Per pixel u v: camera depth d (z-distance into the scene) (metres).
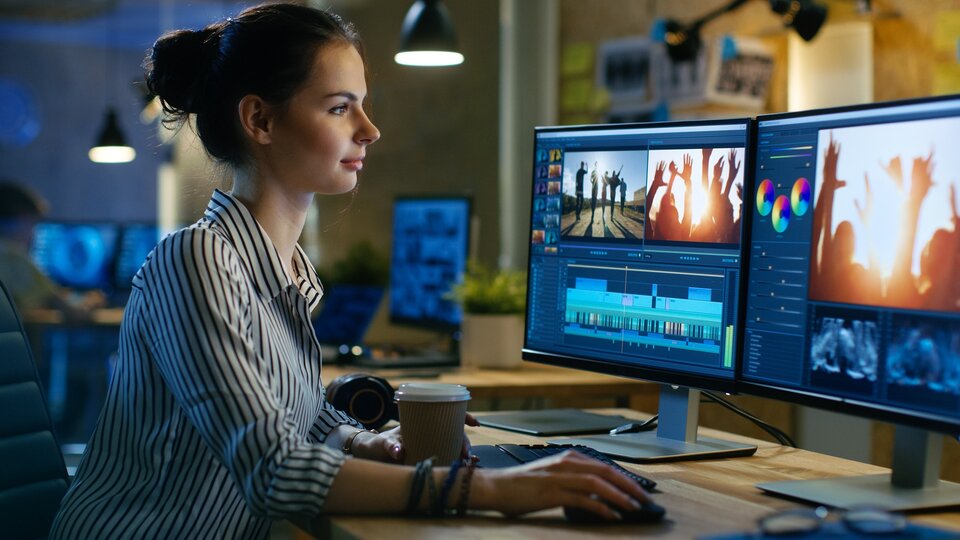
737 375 1.40
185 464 1.31
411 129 4.62
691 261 1.48
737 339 1.40
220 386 1.17
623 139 1.58
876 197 1.21
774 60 3.15
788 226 1.33
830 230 1.26
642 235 1.55
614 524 1.10
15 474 1.49
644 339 1.54
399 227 3.13
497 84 4.40
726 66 3.28
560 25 4.04
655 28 3.23
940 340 1.12
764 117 1.37
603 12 3.80
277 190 1.40
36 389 1.56
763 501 1.22
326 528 1.13
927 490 1.24
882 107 1.20
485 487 1.11
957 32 2.63
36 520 1.50
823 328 1.27
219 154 1.42
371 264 3.39
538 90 4.07
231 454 1.15
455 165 4.52
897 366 1.17
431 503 1.11
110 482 1.35
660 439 1.63
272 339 1.34
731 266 1.42
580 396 2.47
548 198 1.71
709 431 1.82
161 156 6.43
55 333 6.94
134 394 1.33
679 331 1.49
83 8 9.45
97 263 5.99
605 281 1.60
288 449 1.14
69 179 10.23
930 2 2.71
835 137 1.26
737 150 1.41
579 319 1.65
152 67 1.47
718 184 1.44
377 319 3.34
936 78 2.69
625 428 1.73
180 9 9.21
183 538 1.30
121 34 10.01
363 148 1.42
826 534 0.97
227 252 1.28
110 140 7.06
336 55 1.37
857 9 2.84
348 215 4.61
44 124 10.14
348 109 1.40
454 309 2.82
